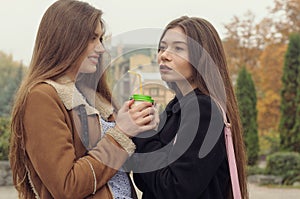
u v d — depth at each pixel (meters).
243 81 15.29
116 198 2.19
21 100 2.11
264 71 22.14
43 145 2.04
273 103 21.70
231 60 23.39
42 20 2.22
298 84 14.72
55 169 2.02
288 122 14.87
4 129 12.39
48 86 2.11
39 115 2.05
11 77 36.91
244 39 23.38
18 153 2.17
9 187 11.43
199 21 2.30
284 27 22.59
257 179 13.73
